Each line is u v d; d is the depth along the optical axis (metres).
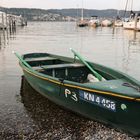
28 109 9.84
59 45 31.58
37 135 7.95
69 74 11.30
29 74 11.03
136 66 18.41
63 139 7.72
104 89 7.67
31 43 33.53
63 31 64.12
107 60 20.91
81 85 8.27
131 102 7.12
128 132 7.78
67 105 9.28
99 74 10.61
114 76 9.88
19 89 12.12
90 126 8.49
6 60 19.53
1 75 14.70
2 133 8.05
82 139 7.72
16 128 8.38
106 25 94.06
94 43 34.59
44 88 10.07
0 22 64.25
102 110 8.00
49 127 8.46
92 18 104.38
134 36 46.94
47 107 10.05
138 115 7.16
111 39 40.84
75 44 32.97
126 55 23.59
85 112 8.71
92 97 8.09
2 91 11.86
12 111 9.66
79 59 12.12
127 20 71.19
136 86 8.32
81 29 76.31
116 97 7.43
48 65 11.81
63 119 9.02
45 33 55.31
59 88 9.23
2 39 38.84
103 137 7.78
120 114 7.54
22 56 13.12
